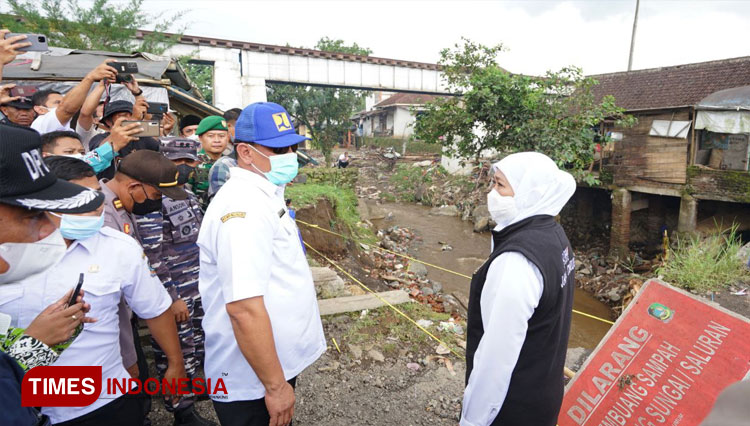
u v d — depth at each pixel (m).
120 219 2.18
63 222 1.39
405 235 13.29
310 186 9.63
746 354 2.15
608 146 13.12
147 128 2.68
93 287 1.51
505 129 11.89
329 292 4.87
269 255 1.59
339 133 26.06
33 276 1.32
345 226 9.12
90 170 1.80
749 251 6.38
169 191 2.18
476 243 13.05
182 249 2.78
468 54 12.19
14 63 4.40
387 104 32.03
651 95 12.70
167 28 11.03
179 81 7.05
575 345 7.75
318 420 2.85
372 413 2.94
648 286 2.67
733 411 0.71
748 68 11.59
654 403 2.28
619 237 12.50
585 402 2.46
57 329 1.29
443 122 12.51
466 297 7.86
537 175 1.70
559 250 1.66
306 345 1.83
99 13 9.83
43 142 2.24
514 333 1.55
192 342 2.70
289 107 25.16
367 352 3.66
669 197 12.95
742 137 10.70
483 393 1.65
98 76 2.81
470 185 17.89
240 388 1.69
